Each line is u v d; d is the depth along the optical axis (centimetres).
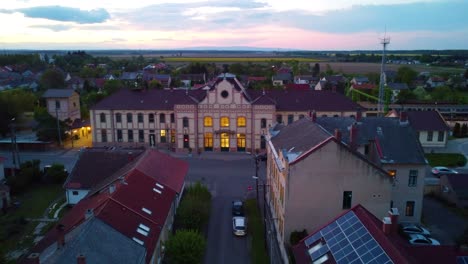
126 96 8375
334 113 8050
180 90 8488
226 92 7600
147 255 3155
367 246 2575
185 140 7862
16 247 4206
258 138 7744
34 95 11844
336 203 3712
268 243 4203
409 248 2653
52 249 3103
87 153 5538
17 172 6300
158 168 4859
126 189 3891
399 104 11512
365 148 4628
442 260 2603
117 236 3073
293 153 3916
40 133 8162
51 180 6184
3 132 8906
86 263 2581
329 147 3591
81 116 10744
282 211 3916
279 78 19338
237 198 5578
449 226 4528
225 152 7831
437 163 6856
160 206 4000
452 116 10712
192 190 5041
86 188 5197
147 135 8200
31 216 5003
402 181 4456
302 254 2966
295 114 8012
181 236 3541
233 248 4228
